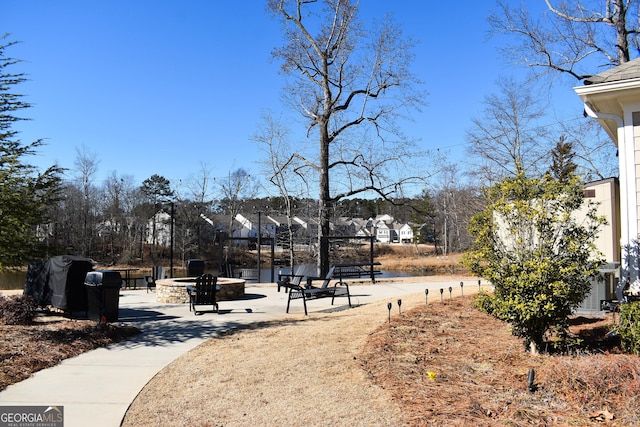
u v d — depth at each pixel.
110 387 5.11
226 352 6.60
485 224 6.00
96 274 9.21
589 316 7.89
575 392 4.21
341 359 5.73
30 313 8.59
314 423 3.89
